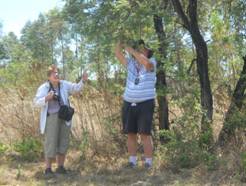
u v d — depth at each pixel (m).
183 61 11.70
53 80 10.04
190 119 10.19
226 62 11.69
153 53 10.63
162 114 11.34
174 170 9.62
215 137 10.82
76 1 11.48
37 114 12.12
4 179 9.59
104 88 11.55
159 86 11.21
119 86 11.45
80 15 11.31
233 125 10.27
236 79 11.48
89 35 11.00
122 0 9.93
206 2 12.25
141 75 9.76
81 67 11.90
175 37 11.57
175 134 10.07
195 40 10.88
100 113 11.43
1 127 12.35
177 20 10.98
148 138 9.82
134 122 9.91
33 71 12.53
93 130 11.37
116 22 10.32
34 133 12.04
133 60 9.91
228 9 11.51
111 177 9.52
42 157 11.38
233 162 9.15
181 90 11.19
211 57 11.74
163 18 10.57
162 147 10.24
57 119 9.95
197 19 11.46
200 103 10.93
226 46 11.64
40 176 9.86
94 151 11.06
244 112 10.76
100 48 10.91
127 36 10.24
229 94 11.12
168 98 11.38
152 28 11.28
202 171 9.30
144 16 10.02
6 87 12.52
